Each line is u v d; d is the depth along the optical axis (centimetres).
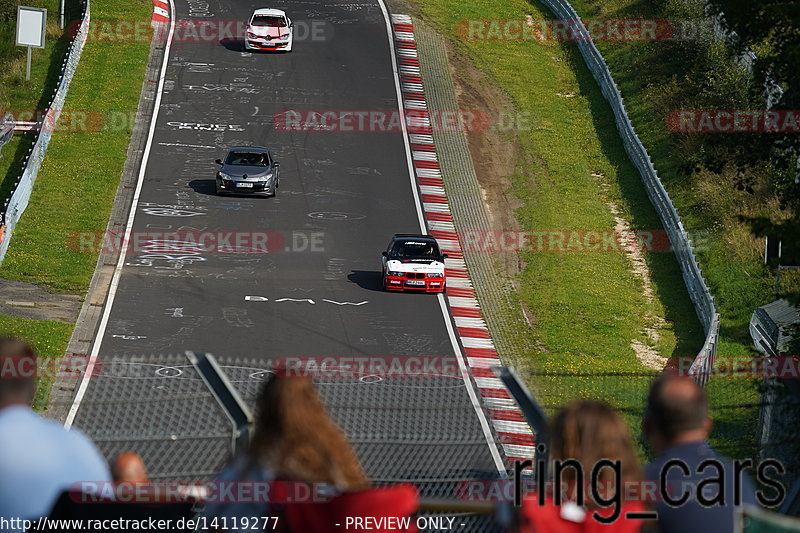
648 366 11556
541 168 17850
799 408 4434
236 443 3128
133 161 16450
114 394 8038
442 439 6356
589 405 2036
